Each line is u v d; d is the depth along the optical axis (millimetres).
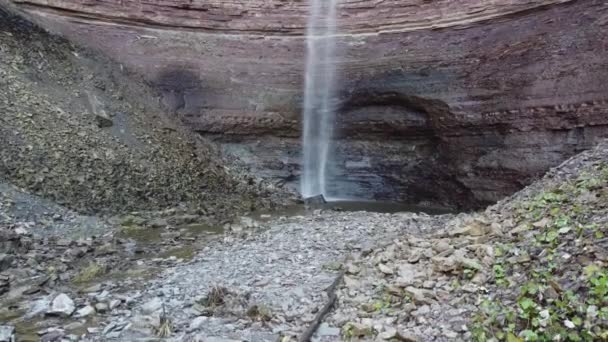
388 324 4242
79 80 15195
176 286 5941
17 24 14844
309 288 5578
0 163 10211
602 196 5891
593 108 11453
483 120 14305
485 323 3811
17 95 12500
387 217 11305
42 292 5766
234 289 5586
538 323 3539
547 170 12367
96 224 9750
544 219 5715
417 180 16672
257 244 8414
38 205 9602
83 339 4281
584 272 3941
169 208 12156
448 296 4520
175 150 15453
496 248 5297
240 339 4152
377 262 6203
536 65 13203
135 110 16047
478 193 14281
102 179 11812
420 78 16453
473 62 15195
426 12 17078
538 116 12750
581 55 12164
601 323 3334
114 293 5699
